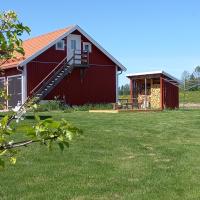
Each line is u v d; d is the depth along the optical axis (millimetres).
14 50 4332
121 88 50031
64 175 8219
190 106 35406
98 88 33594
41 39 32500
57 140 3072
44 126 3025
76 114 22547
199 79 42406
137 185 7625
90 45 33219
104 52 33781
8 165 8781
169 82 30203
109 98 34094
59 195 7000
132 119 19094
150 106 31266
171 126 16219
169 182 7836
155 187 7512
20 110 3867
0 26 4211
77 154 10141
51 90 30906
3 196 6922
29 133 3025
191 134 14070
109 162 9438
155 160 9742
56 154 10031
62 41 31734
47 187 7430
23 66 29891
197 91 46531
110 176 8219
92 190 7297
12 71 31141
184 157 10102
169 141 12562
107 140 12250
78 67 32125
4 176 8070
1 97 5875
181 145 11812
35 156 9703
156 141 12461
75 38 32375
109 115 21781
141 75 31406
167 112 24531
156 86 31156
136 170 8734
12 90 31062
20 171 8438
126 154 10391
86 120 18250
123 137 12969
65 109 28250
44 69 30781
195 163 9438
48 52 31016
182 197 6969
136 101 32344
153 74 30312
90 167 8906
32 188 7363
